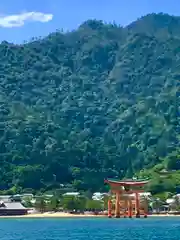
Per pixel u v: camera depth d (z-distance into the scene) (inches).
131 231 6663.4
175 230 6766.7
